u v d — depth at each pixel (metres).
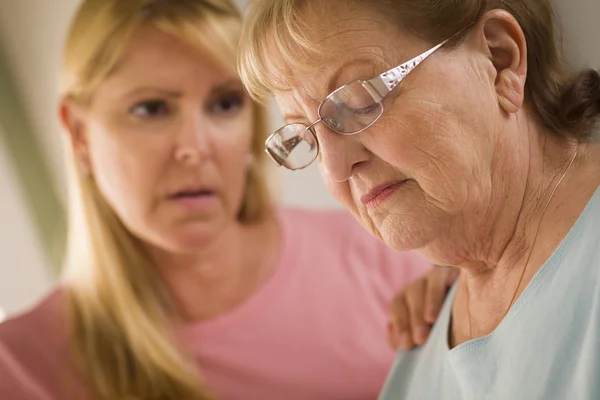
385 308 1.71
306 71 0.79
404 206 0.82
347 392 1.64
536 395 0.75
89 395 1.63
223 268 1.67
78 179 1.67
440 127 0.76
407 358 1.10
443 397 0.94
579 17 1.18
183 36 1.45
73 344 1.66
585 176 0.80
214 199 1.56
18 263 2.20
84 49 1.48
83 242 1.71
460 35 0.76
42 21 1.94
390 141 0.78
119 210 1.58
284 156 0.86
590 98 0.83
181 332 1.68
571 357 0.73
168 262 1.68
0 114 2.08
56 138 2.13
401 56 0.76
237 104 1.55
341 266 1.75
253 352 1.66
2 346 1.60
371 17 0.75
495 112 0.78
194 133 1.49
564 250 0.77
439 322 1.03
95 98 1.51
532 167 0.82
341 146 0.81
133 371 1.67
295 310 1.69
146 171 1.51
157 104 1.49
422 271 1.75
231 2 1.54
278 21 0.79
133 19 1.43
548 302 0.77
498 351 0.82
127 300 1.67
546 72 0.84
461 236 0.84
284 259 1.73
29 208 2.18
